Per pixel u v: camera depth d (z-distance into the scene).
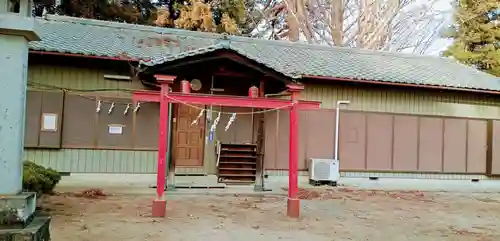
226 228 5.77
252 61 6.46
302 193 9.06
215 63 6.71
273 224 6.11
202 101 6.30
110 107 9.19
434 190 10.60
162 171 6.32
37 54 8.48
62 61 8.93
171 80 6.19
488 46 17.97
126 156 9.30
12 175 3.35
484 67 18.38
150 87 9.37
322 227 6.05
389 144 10.82
